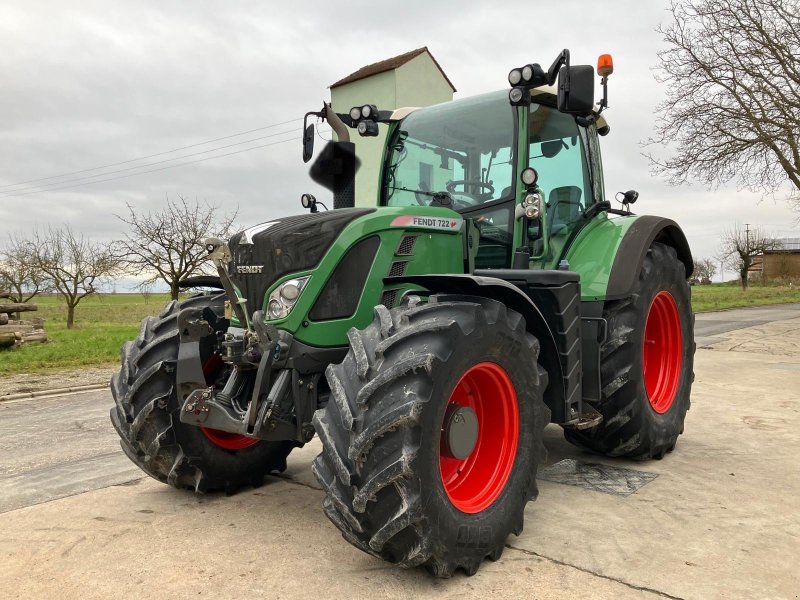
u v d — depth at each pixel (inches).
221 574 94.7
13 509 126.0
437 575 91.0
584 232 157.0
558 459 156.8
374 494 85.7
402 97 819.4
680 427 160.2
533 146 142.9
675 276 162.7
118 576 94.3
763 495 126.9
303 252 109.9
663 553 99.9
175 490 137.2
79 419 223.6
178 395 113.7
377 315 98.8
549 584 90.3
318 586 90.7
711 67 509.0
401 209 120.0
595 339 134.2
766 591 87.4
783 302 1014.4
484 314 98.6
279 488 138.3
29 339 482.0
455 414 98.4
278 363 106.6
